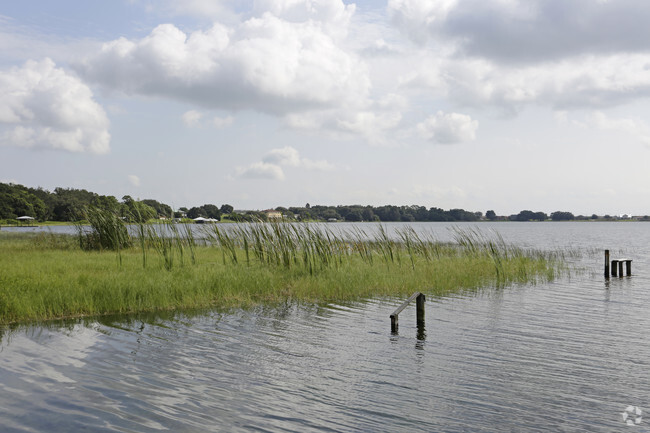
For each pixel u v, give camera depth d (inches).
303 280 738.8
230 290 658.8
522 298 716.0
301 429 275.1
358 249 1039.6
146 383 336.5
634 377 372.2
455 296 724.0
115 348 418.9
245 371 370.6
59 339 441.4
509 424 289.4
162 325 504.7
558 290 802.8
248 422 281.3
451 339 478.3
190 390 327.3
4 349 405.1
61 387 323.3
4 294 537.6
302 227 895.7
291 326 517.0
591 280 946.1
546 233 4571.9
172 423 275.4
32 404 293.9
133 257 946.1
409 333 500.1
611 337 490.9
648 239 3157.0
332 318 559.5
